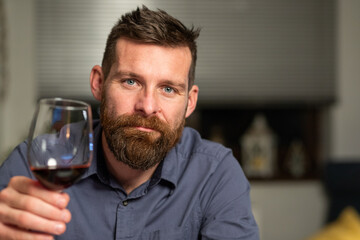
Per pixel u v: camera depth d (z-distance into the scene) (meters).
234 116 3.41
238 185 1.15
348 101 3.25
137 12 0.99
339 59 3.25
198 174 1.16
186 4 3.20
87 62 3.13
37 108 0.72
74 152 0.72
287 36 3.26
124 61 0.96
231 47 3.24
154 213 1.09
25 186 0.74
